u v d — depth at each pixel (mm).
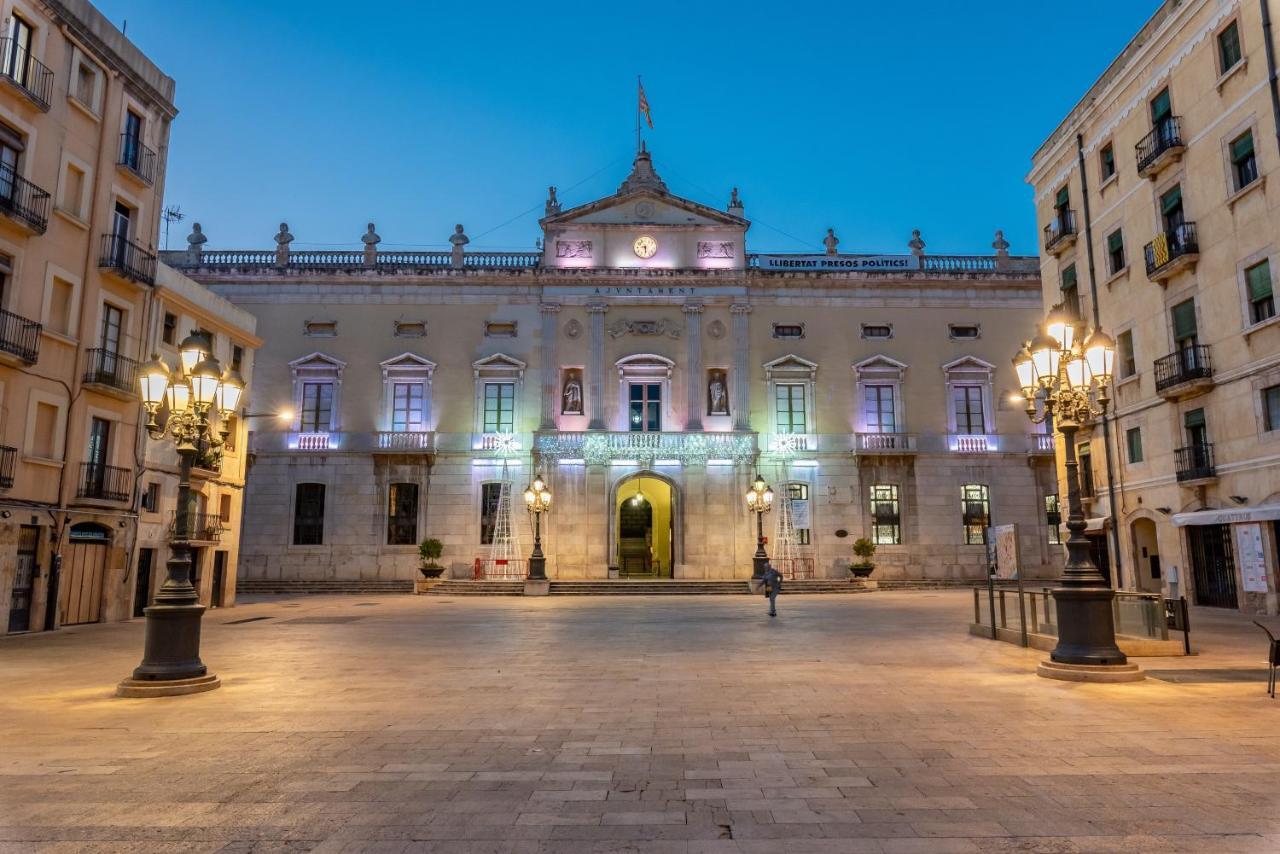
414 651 15930
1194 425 25812
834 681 11836
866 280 42281
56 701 10648
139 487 24594
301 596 35938
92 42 23156
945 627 20281
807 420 41469
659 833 5633
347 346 41219
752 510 38250
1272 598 22375
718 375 41688
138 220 25031
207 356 12578
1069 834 5512
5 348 19703
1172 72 26578
